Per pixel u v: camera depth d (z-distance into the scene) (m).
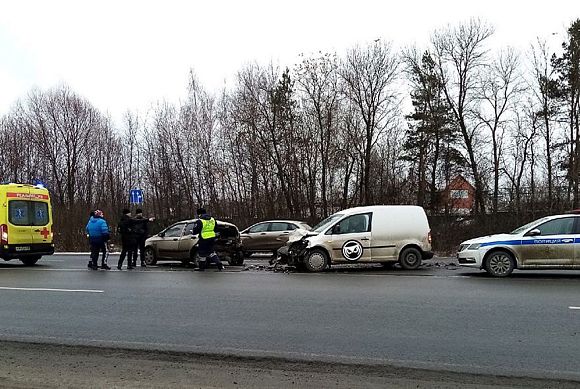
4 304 9.81
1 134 51.22
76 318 8.50
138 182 46.53
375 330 7.41
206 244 15.86
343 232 15.30
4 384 5.39
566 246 13.17
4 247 16.73
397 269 15.67
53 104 51.66
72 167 51.69
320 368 5.81
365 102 38.25
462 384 5.25
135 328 7.75
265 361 6.09
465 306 9.08
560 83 39.78
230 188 38.03
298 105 36.84
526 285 11.75
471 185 37.84
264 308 9.09
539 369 5.66
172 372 5.72
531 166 40.38
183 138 40.12
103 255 16.66
